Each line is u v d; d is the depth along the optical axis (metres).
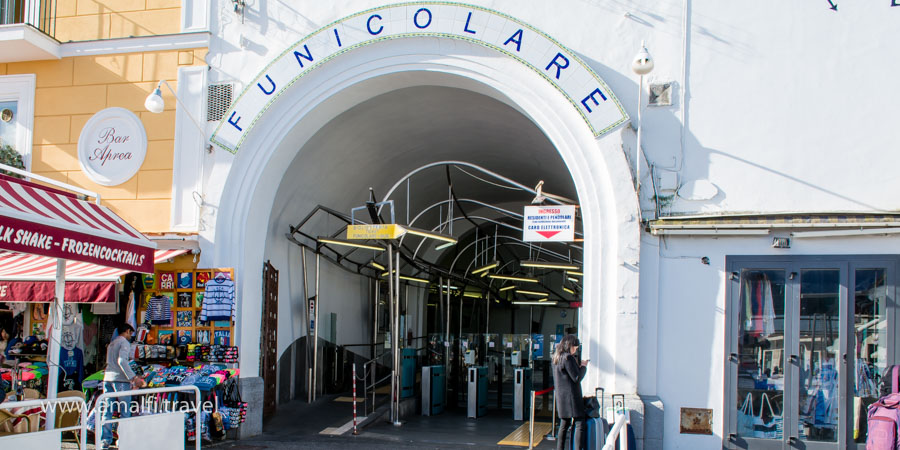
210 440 10.72
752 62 10.30
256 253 12.02
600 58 10.69
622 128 10.36
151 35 12.20
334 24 11.43
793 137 10.09
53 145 12.48
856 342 9.55
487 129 14.95
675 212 10.23
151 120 12.13
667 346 10.03
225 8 12.02
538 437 12.27
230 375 11.02
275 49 11.80
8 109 12.82
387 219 18.33
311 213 13.85
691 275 10.09
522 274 24.05
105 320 12.80
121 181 12.12
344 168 14.80
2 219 6.54
